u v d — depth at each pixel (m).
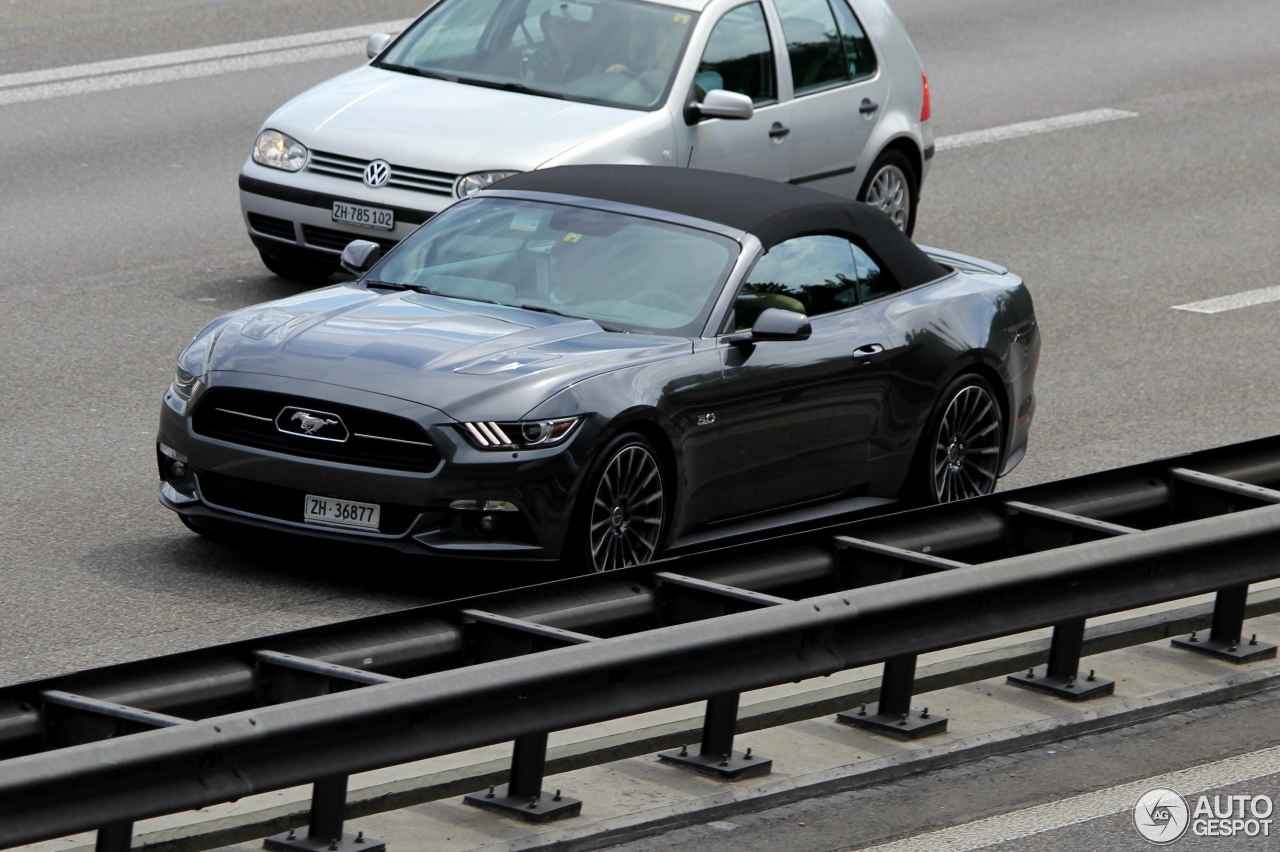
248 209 44.16
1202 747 23.95
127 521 30.84
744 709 23.98
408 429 26.91
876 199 50.59
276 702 20.42
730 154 45.59
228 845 19.88
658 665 20.48
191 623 26.56
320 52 70.94
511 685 19.36
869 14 50.41
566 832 20.20
